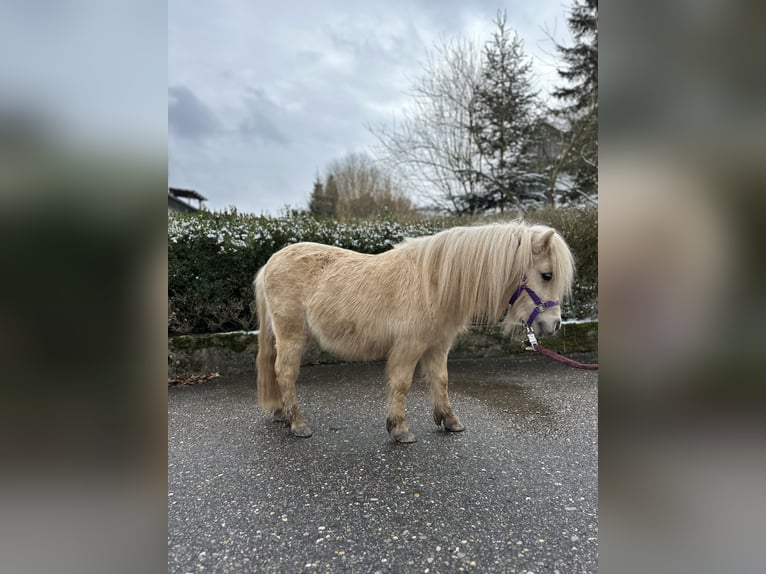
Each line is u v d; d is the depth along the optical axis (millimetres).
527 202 10312
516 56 10008
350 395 3625
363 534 1666
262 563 1511
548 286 2342
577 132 9422
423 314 2439
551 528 1686
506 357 5008
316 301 2643
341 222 5391
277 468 2270
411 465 2273
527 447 2494
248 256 4605
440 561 1497
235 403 3494
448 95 10141
